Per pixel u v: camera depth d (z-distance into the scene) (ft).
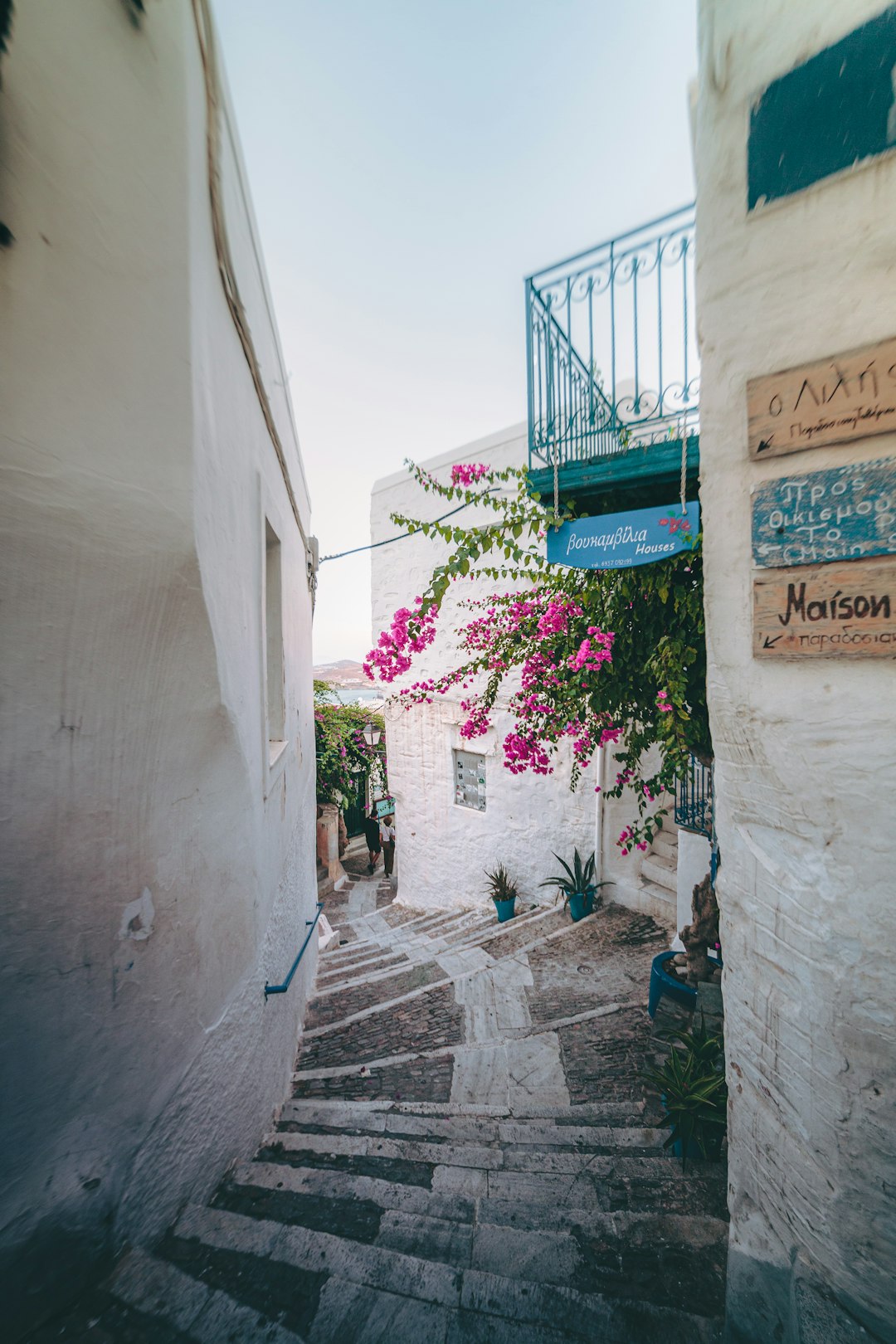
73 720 5.73
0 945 5.13
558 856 26.43
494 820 29.45
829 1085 5.33
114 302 5.71
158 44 5.97
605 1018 16.20
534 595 14.20
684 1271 7.25
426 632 12.19
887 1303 4.90
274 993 11.63
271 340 12.85
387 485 32.60
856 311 5.01
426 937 26.81
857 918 5.12
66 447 5.35
